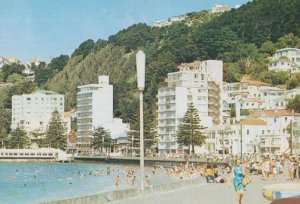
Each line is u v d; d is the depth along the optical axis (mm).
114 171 170875
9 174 162500
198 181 61281
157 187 45719
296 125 186500
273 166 72250
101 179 134375
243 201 35219
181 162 177250
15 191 99875
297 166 66750
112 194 36750
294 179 65875
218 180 62750
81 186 111750
